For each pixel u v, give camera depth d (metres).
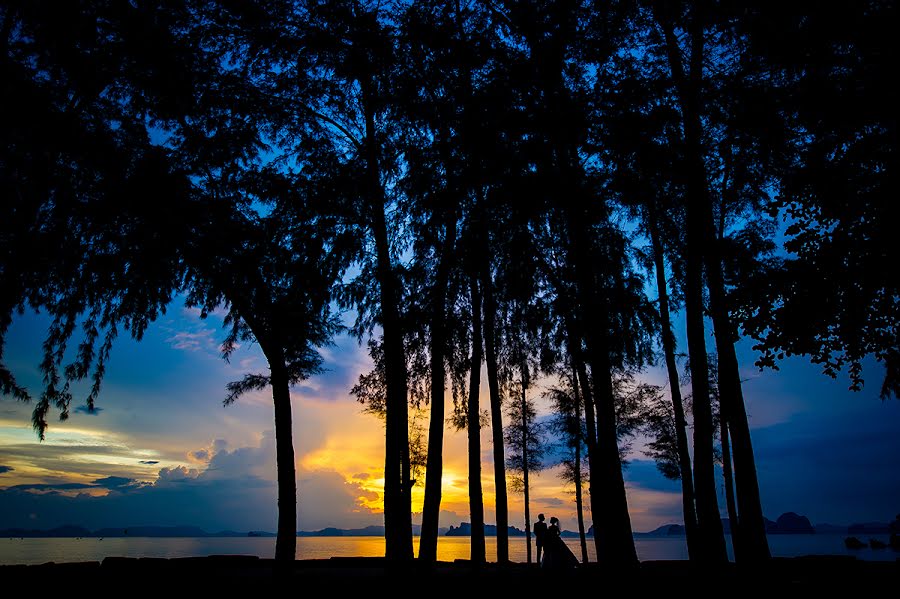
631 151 13.71
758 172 15.97
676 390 21.56
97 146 13.21
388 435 15.91
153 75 14.50
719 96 14.48
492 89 14.24
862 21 11.62
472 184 14.45
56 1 12.41
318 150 17.17
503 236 15.14
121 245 14.89
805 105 12.73
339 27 16.61
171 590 12.59
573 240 14.13
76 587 12.55
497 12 15.84
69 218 13.74
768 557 13.84
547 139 13.64
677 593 12.09
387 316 16.61
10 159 12.11
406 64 16.61
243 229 15.23
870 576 13.56
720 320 15.78
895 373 13.73
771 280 13.60
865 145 12.14
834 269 12.56
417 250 17.80
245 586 13.19
